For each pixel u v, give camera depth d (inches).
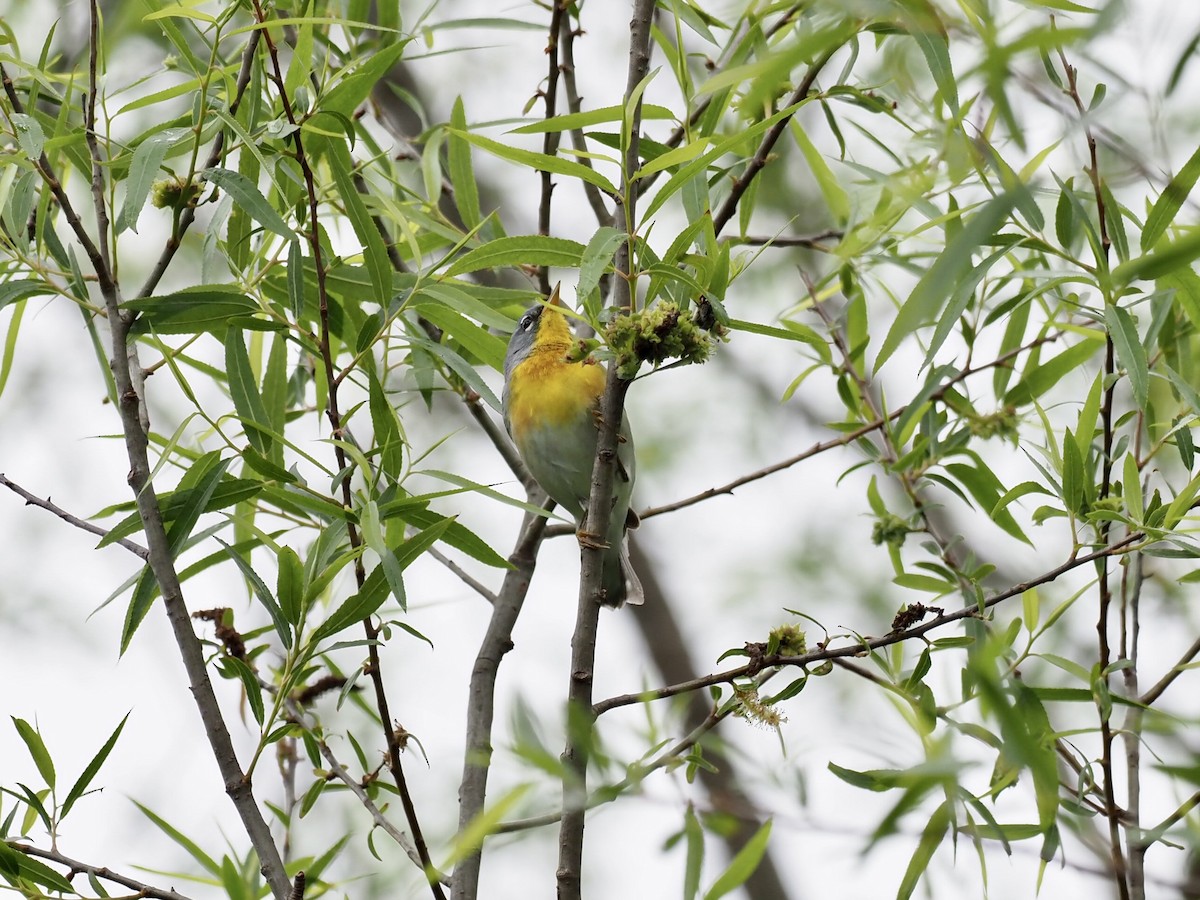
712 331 238.5
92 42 256.8
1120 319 245.0
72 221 255.1
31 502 276.4
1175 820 237.5
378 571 247.6
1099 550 265.3
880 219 277.3
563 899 239.9
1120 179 253.0
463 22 366.6
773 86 171.0
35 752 256.2
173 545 257.9
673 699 275.6
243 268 307.1
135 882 252.4
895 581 320.2
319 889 295.7
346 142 302.4
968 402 352.5
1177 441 263.9
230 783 240.7
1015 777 247.4
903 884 229.5
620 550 372.8
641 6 274.5
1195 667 271.1
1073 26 163.8
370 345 271.0
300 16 305.3
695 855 209.9
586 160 360.5
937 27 165.2
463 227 369.1
